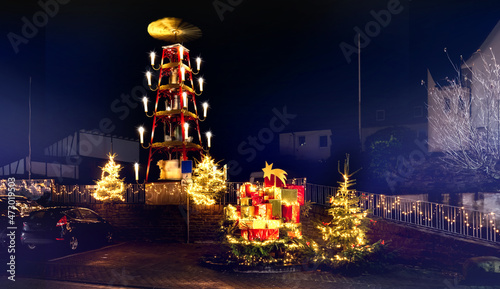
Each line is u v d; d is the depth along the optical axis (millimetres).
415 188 18328
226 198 17750
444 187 17406
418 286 9242
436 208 13844
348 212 11336
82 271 11219
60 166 28578
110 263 12375
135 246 16078
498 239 13000
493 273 9461
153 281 9945
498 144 17453
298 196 12500
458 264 11562
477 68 20125
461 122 19719
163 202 18125
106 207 18391
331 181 22844
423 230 13344
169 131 20625
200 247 15555
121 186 19062
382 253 11609
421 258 12180
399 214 14539
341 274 10500
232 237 12188
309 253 11312
